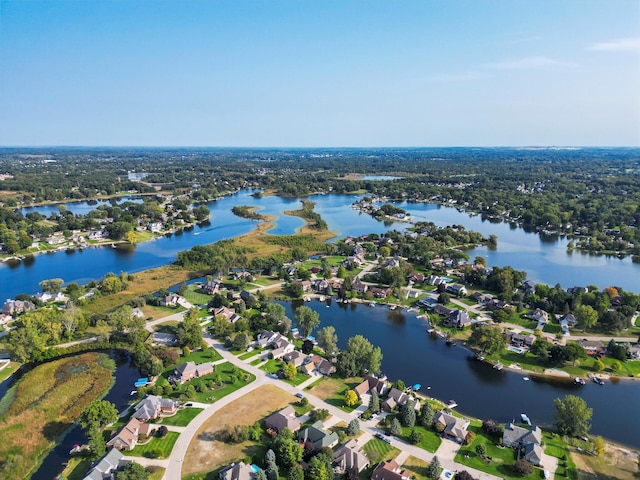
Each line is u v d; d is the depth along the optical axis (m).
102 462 102.19
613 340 169.00
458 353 169.38
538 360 162.00
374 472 101.50
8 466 105.44
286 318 180.88
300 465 104.81
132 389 141.50
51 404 131.12
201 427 119.94
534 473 104.69
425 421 121.88
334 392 138.00
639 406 136.00
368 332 187.12
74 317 174.62
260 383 142.25
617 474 105.25
